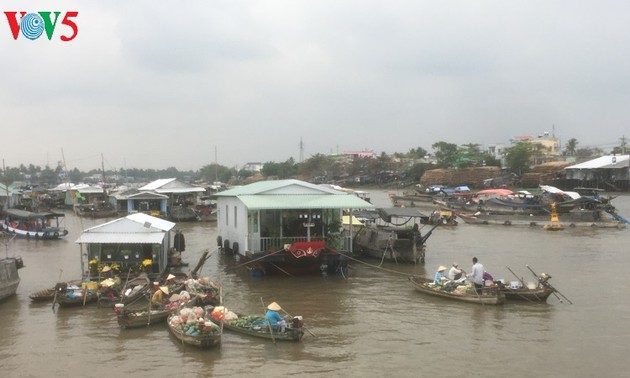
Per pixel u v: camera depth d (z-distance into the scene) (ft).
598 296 74.23
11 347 53.36
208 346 51.70
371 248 107.14
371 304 70.18
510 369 47.67
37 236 146.72
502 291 71.31
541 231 158.20
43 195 313.73
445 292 72.38
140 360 49.57
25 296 75.00
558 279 86.33
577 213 173.06
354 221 128.47
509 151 375.86
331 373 46.60
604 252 115.34
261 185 104.68
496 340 55.26
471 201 228.02
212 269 95.40
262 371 47.03
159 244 79.46
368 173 475.31
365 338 55.98
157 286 68.74
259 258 82.99
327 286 81.15
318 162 542.16
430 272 93.56
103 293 68.69
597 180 277.03
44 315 64.23
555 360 49.83
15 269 77.10
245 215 89.04
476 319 62.75
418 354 51.31
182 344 52.65
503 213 195.93
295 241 87.86
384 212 112.37
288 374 46.37
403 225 124.77
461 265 100.12
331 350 52.24
